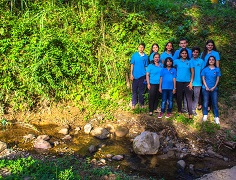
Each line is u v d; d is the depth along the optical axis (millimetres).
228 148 5816
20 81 6711
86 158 5191
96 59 7574
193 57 6559
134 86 6883
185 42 6547
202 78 6430
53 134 6082
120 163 5180
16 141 5668
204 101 6414
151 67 6551
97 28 7883
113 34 8023
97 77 7434
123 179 4367
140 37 8250
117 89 7375
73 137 6043
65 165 4637
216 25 8969
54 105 6855
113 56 7625
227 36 8648
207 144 5910
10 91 6602
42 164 4441
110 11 8312
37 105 6754
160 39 8281
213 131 6184
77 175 4242
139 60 6754
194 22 8984
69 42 7148
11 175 3938
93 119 6648
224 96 7141
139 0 9188
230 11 9852
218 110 6766
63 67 6883
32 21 7180
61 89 6984
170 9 9328
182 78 6410
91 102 7000
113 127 6422
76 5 8070
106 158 5309
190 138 6090
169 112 6551
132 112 6848
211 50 6625
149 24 8648
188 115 6598
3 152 5074
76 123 6555
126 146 5828
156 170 5027
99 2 8172
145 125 6469
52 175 4082
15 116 6480
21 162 4391
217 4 10453
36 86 6660
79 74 7234
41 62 6520
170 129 6289
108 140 6027
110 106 7027
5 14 7070
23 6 7559
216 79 6359
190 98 6453
